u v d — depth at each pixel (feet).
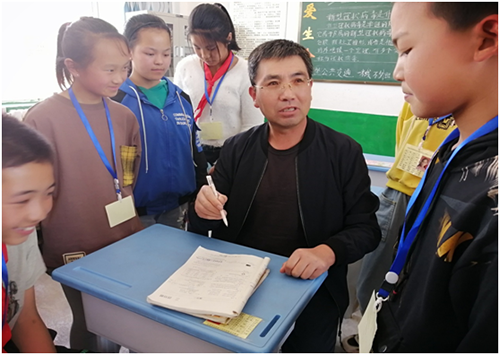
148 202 4.89
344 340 5.48
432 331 1.80
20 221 2.64
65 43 3.24
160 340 2.51
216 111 6.52
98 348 3.46
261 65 3.53
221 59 6.18
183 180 5.14
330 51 8.77
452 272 1.65
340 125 9.04
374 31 8.20
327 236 3.65
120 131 3.87
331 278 3.60
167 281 2.63
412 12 1.66
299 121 3.59
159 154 4.78
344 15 8.45
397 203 4.67
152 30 4.49
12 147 2.49
